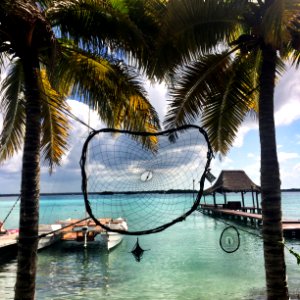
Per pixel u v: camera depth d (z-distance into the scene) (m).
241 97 9.75
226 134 10.23
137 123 9.45
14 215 64.69
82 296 12.12
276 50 8.17
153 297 11.95
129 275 15.07
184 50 8.17
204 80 9.44
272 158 7.86
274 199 7.73
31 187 7.20
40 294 12.38
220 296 11.93
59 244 22.50
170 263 17.38
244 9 7.89
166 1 8.55
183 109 9.54
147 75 8.47
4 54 7.88
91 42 8.16
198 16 7.77
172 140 7.10
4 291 12.97
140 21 8.55
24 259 7.01
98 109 9.09
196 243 23.94
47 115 10.39
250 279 14.05
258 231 29.17
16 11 6.25
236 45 8.88
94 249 21.16
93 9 7.58
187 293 12.36
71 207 78.69
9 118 9.88
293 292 12.03
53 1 7.46
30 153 7.28
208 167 5.64
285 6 6.51
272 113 8.05
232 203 42.34
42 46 7.51
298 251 19.95
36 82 7.51
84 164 5.56
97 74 8.84
